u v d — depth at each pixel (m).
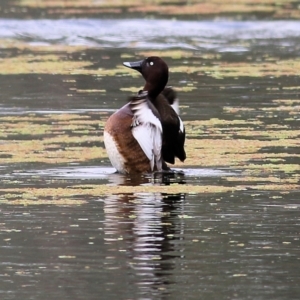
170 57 30.45
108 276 9.88
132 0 46.47
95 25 37.06
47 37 35.09
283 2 47.03
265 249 10.77
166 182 14.17
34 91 23.47
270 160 15.60
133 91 23.52
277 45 33.84
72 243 10.99
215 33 36.81
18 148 16.58
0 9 40.78
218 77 25.94
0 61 29.12
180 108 21.00
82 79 25.55
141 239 11.15
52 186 13.88
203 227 11.65
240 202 12.87
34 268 10.13
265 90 23.72
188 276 9.89
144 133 14.78
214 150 16.39
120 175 14.72
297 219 12.02
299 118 19.72
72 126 18.77
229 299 9.28
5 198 13.12
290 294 9.41
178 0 46.97
